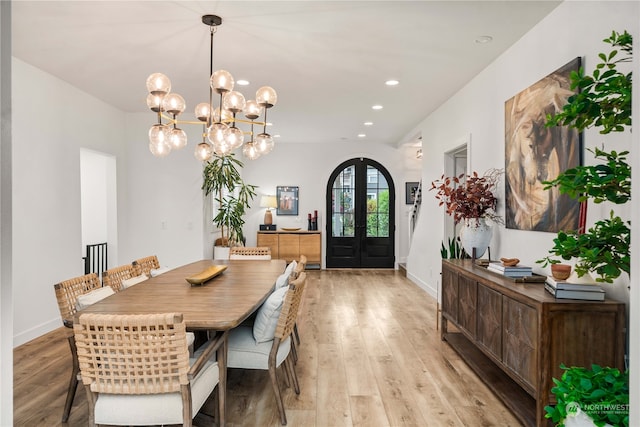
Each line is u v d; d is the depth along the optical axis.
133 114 5.91
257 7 2.79
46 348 3.63
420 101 5.23
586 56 2.51
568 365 2.14
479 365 3.14
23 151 3.82
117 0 2.70
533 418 2.34
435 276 5.70
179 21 3.01
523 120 3.21
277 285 2.84
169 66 3.97
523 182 3.21
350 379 3.01
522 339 2.37
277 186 8.73
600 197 1.63
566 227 2.65
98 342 1.75
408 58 3.74
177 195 5.99
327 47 3.49
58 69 4.04
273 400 2.69
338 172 8.72
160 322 1.71
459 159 5.33
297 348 3.67
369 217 8.73
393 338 3.96
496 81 3.75
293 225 8.76
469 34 3.22
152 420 1.80
